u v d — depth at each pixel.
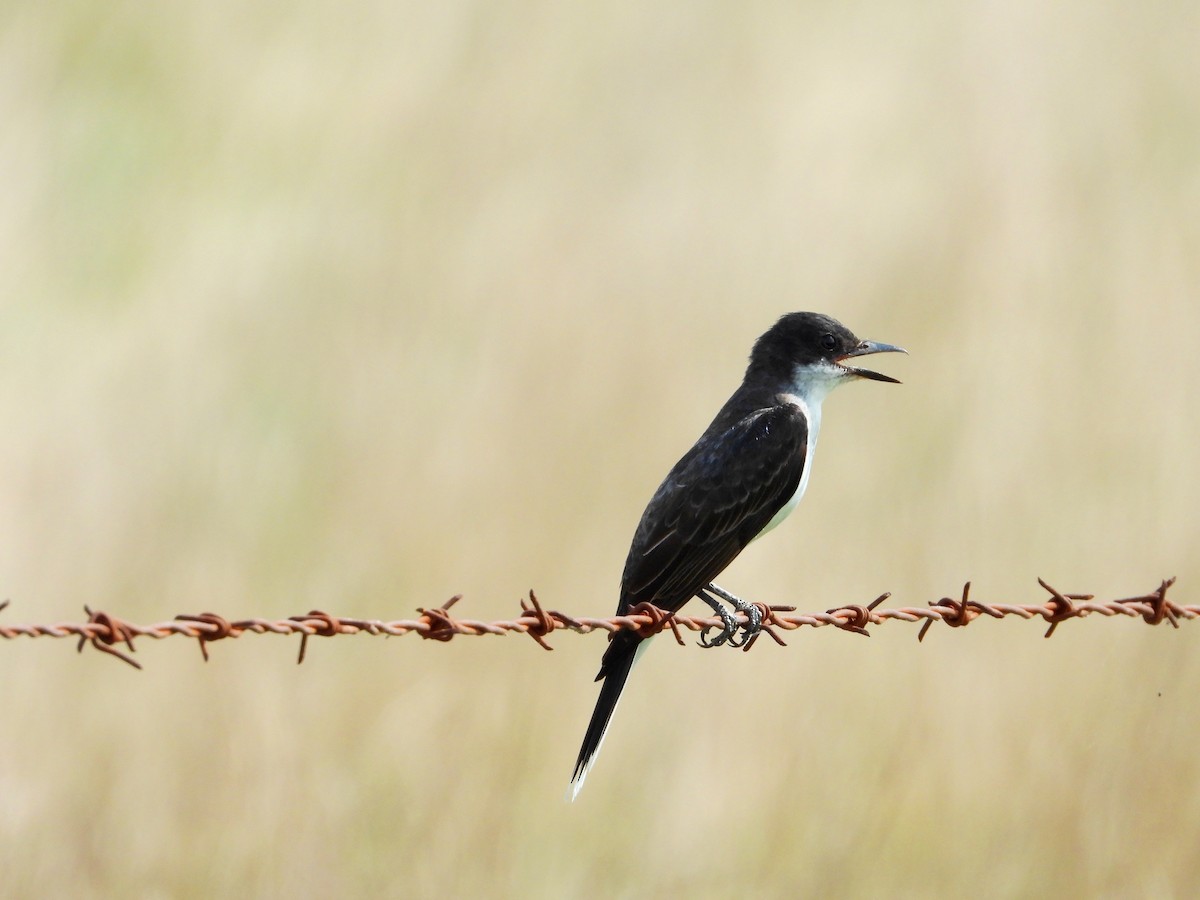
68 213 19.05
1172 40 19.78
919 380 15.37
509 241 17.59
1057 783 10.88
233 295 17.39
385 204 18.92
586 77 20.41
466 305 16.69
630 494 13.94
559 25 21.11
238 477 14.41
